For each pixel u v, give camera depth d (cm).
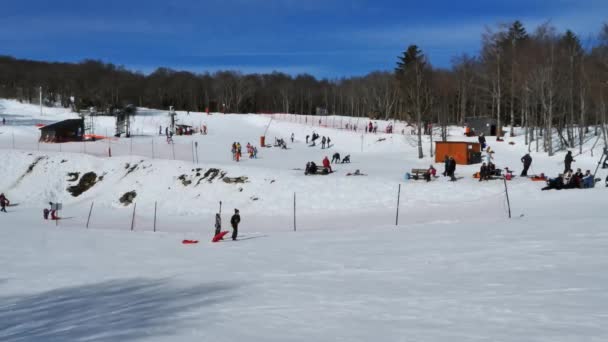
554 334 794
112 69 16838
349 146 6969
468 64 10194
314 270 1538
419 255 1638
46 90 14988
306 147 6781
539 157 5225
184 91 16038
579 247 1499
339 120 10644
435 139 6838
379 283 1280
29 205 4484
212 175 4400
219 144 6762
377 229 2483
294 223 2912
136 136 7662
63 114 11519
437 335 828
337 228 2744
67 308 1251
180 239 2603
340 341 824
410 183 3700
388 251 1775
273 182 4056
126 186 4547
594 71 5988
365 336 846
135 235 2784
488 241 1759
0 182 4928
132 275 1655
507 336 799
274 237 2498
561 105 6719
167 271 1695
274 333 888
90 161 5094
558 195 2944
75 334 966
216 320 1003
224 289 1337
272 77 17962
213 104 15925
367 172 4359
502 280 1192
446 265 1440
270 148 6519
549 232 1812
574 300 980
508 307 967
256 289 1307
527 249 1544
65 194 4766
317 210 3453
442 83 8575
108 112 10831
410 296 1119
